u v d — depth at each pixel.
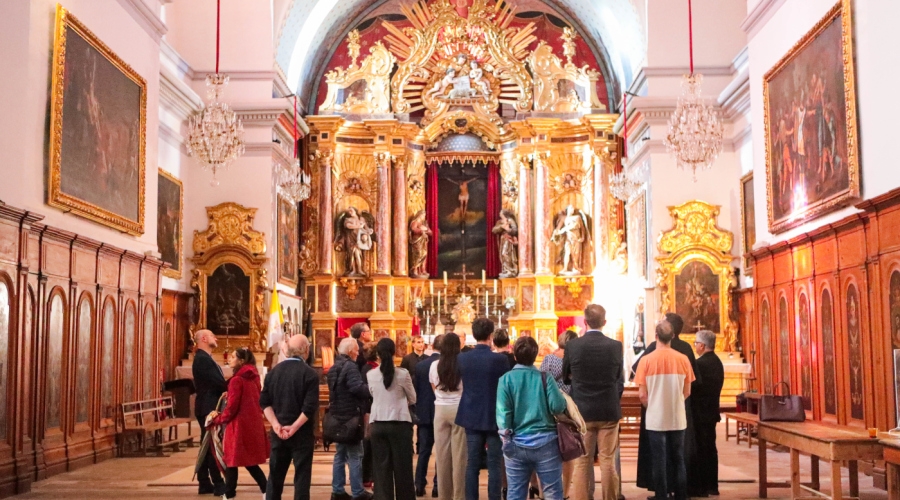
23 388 11.62
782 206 15.49
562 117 28.45
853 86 12.43
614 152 28.05
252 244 22.64
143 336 16.42
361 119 28.42
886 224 11.48
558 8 29.27
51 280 12.66
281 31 24.95
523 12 29.28
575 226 27.92
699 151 16.77
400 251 28.22
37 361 12.18
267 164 23.09
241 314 22.31
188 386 16.86
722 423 19.97
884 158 11.66
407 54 28.98
